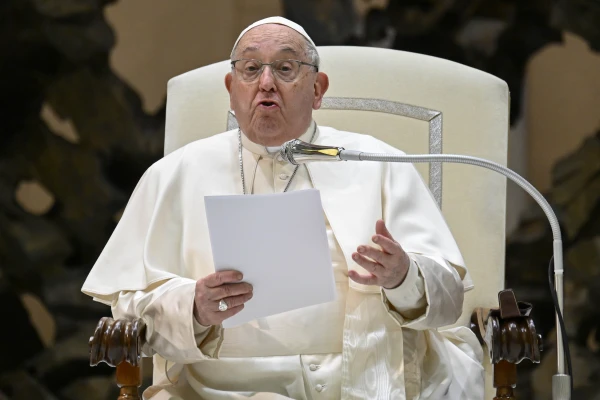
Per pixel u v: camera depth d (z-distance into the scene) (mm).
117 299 13461
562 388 11102
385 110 15602
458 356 13453
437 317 12625
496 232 15219
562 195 24875
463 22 24844
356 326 12945
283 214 11336
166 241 13766
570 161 24891
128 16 26141
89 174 26188
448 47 24906
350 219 13578
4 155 26109
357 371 12789
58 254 26156
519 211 24938
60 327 26062
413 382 12945
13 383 25922
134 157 26250
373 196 13820
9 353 25969
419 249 13406
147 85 26250
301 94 13414
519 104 25000
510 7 24797
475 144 15445
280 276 11688
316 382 12820
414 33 24906
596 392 24234
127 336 12078
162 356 12688
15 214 26125
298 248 11539
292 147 11766
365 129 15570
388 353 12875
